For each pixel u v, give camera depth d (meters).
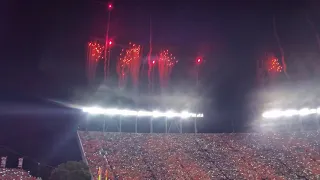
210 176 50.53
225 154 57.78
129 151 54.84
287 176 51.62
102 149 53.84
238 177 50.72
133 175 48.00
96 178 45.69
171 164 52.66
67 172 37.28
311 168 53.44
